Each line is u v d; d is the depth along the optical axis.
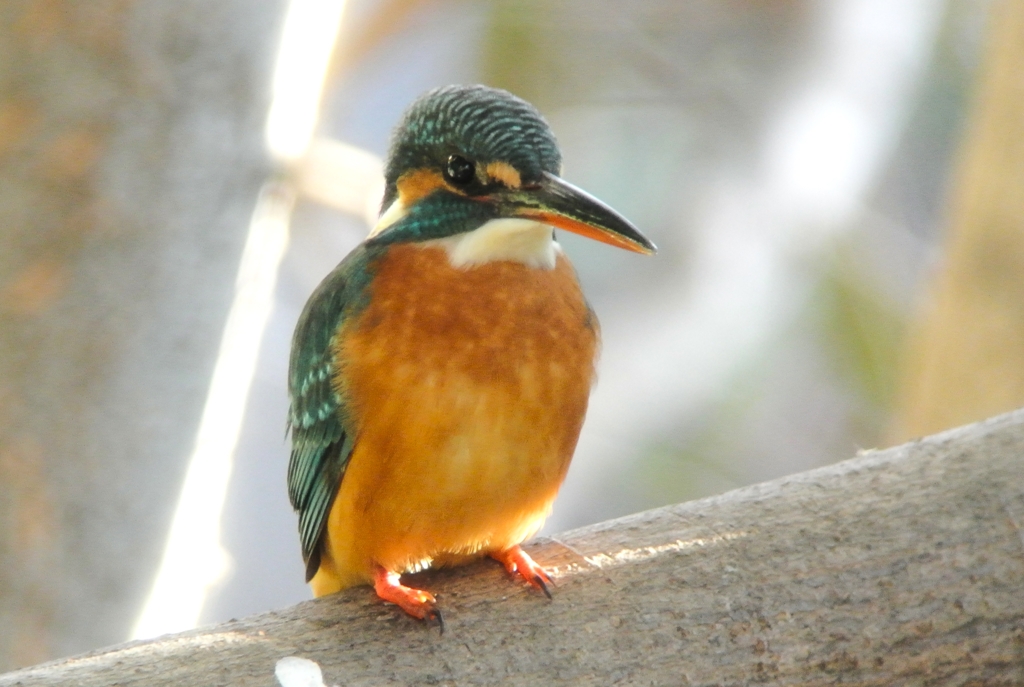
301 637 7.39
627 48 17.75
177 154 11.28
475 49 17.92
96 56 11.09
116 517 11.49
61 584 11.40
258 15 11.29
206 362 11.65
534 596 7.56
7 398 11.21
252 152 11.52
